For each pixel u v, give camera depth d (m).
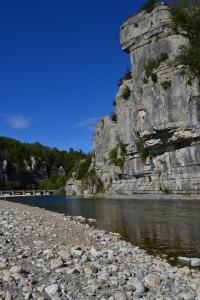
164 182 72.81
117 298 9.23
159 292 10.11
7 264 11.56
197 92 65.88
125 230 27.06
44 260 12.42
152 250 18.77
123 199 78.56
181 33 71.88
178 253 17.89
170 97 68.81
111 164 98.88
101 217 38.34
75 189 128.25
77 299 9.06
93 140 117.88
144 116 75.19
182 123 67.00
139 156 81.19
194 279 12.02
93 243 18.16
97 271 11.48
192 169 66.00
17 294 8.97
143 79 75.19
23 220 25.23
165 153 72.38
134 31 78.62
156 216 36.22
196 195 65.00
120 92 87.75
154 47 74.94
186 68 67.81
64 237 18.98
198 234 23.42
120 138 87.25
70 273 10.98
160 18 73.38
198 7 74.38
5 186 190.00
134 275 11.58
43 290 9.38
